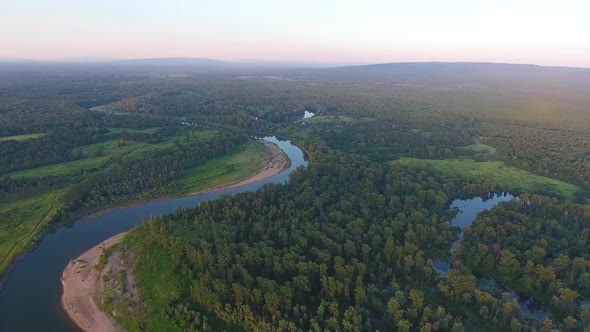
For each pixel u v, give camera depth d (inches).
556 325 3240.7
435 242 4439.0
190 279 3614.7
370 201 5270.7
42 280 3964.1
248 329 3095.5
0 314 3457.2
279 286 3302.2
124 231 5039.4
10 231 4857.3
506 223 4537.4
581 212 4975.4
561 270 3782.0
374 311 3304.6
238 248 3887.8
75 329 3312.0
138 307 3449.8
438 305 3501.5
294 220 4436.5
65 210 5364.2
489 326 3262.8
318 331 2908.5
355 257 3922.2
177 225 4611.2
